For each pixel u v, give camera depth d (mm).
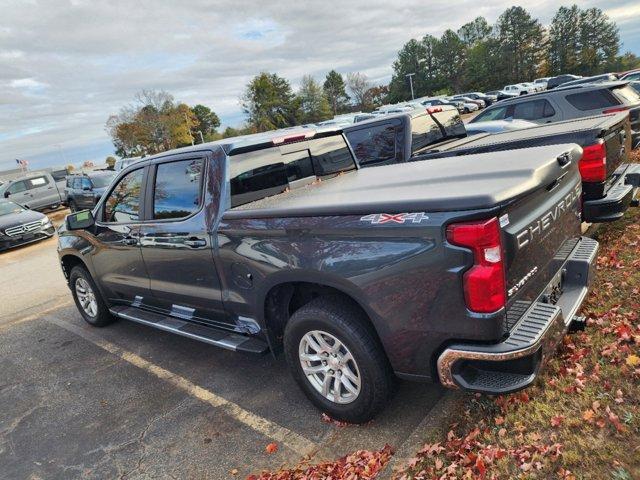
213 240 3404
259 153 3660
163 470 3000
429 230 2270
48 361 4984
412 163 4070
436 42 95625
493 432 2676
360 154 6508
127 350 4934
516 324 2432
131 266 4434
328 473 2682
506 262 2277
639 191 5949
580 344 3309
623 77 23031
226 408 3570
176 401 3787
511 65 88375
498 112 9797
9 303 7777
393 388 2834
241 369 4145
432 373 2541
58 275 9375
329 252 2674
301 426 3199
